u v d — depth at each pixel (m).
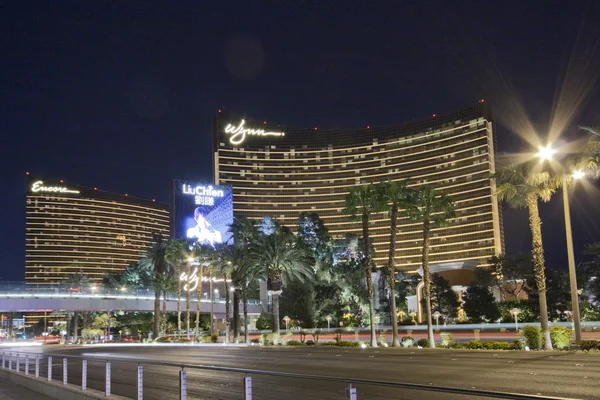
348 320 97.56
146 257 95.81
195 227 150.38
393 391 16.94
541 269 37.00
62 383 18.98
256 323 102.88
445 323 91.12
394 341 50.25
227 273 76.50
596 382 17.45
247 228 76.19
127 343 88.31
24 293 80.75
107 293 92.31
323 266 105.12
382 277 108.38
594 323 65.56
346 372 23.72
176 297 107.12
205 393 17.97
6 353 28.84
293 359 33.72
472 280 109.94
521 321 84.31
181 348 58.12
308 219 110.44
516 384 17.55
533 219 38.09
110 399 14.60
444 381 18.98
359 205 55.44
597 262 69.81
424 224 50.88
